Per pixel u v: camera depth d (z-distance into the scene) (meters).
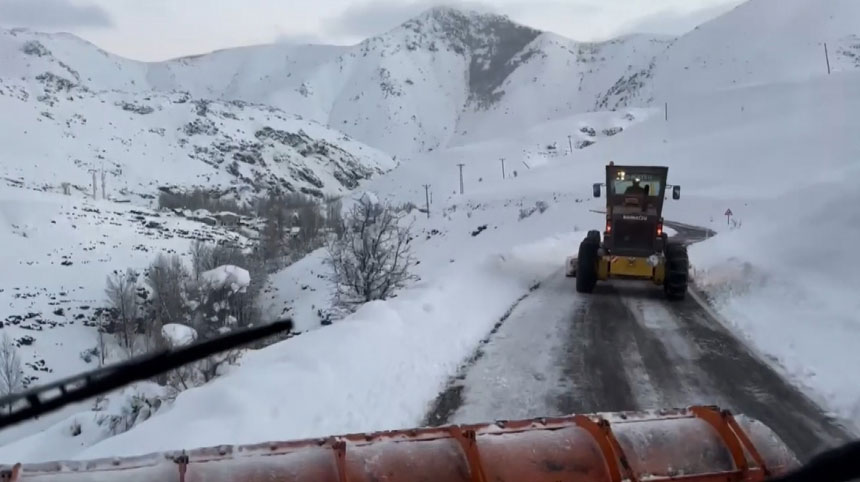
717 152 98.38
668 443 4.18
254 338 5.53
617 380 9.45
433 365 9.90
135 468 3.62
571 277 19.98
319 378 8.49
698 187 78.06
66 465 3.58
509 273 19.78
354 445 3.99
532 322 13.38
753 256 20.84
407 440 4.09
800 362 10.16
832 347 10.73
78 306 63.03
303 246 75.25
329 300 43.44
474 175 171.38
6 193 94.00
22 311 60.34
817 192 27.23
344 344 9.84
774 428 7.57
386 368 9.38
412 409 8.19
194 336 21.50
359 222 35.91
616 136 145.75
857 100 110.56
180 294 44.78
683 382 9.34
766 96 134.25
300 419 7.49
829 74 140.25
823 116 104.31
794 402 8.45
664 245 16.91
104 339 57.16
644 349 11.21
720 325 13.13
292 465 3.75
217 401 7.60
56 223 86.00
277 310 49.53
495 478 3.86
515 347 11.28
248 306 43.12
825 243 19.08
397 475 3.81
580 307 15.11
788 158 83.94
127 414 13.78
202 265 57.16
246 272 42.88
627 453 4.07
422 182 176.50
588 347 11.32
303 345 9.84
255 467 3.69
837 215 20.95
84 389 4.62
